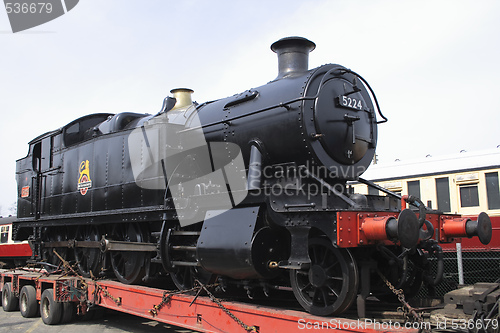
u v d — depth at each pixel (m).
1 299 11.95
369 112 6.67
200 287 6.07
